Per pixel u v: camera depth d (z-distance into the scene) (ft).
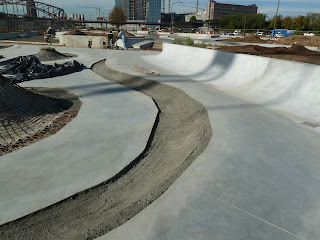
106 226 10.36
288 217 10.29
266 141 17.07
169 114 26.48
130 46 96.02
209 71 40.96
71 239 9.80
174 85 33.14
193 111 25.04
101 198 12.50
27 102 25.36
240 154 15.34
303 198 11.49
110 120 23.02
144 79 37.93
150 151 18.02
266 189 12.12
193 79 37.78
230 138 17.47
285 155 15.29
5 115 22.03
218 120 20.72
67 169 14.84
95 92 32.17
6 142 18.81
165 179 13.61
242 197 11.55
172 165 15.64
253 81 31.76
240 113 22.50
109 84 36.22
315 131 18.85
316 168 13.96
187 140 19.35
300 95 24.86
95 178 13.87
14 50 73.61
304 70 25.57
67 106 27.86
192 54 49.67
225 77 36.55
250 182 12.67
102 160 15.96
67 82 37.22
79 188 12.89
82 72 44.75
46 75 39.81
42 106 26.37
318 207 10.89
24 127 21.52
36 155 16.53
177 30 247.70
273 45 94.07
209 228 9.73
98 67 50.80
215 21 421.18
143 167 15.74
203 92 29.71
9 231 10.29
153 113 25.16
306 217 10.29
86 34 128.98
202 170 13.74
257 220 10.13
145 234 9.51
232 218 10.25
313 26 244.42
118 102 28.37
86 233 10.05
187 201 11.32
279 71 28.58
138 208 11.30
